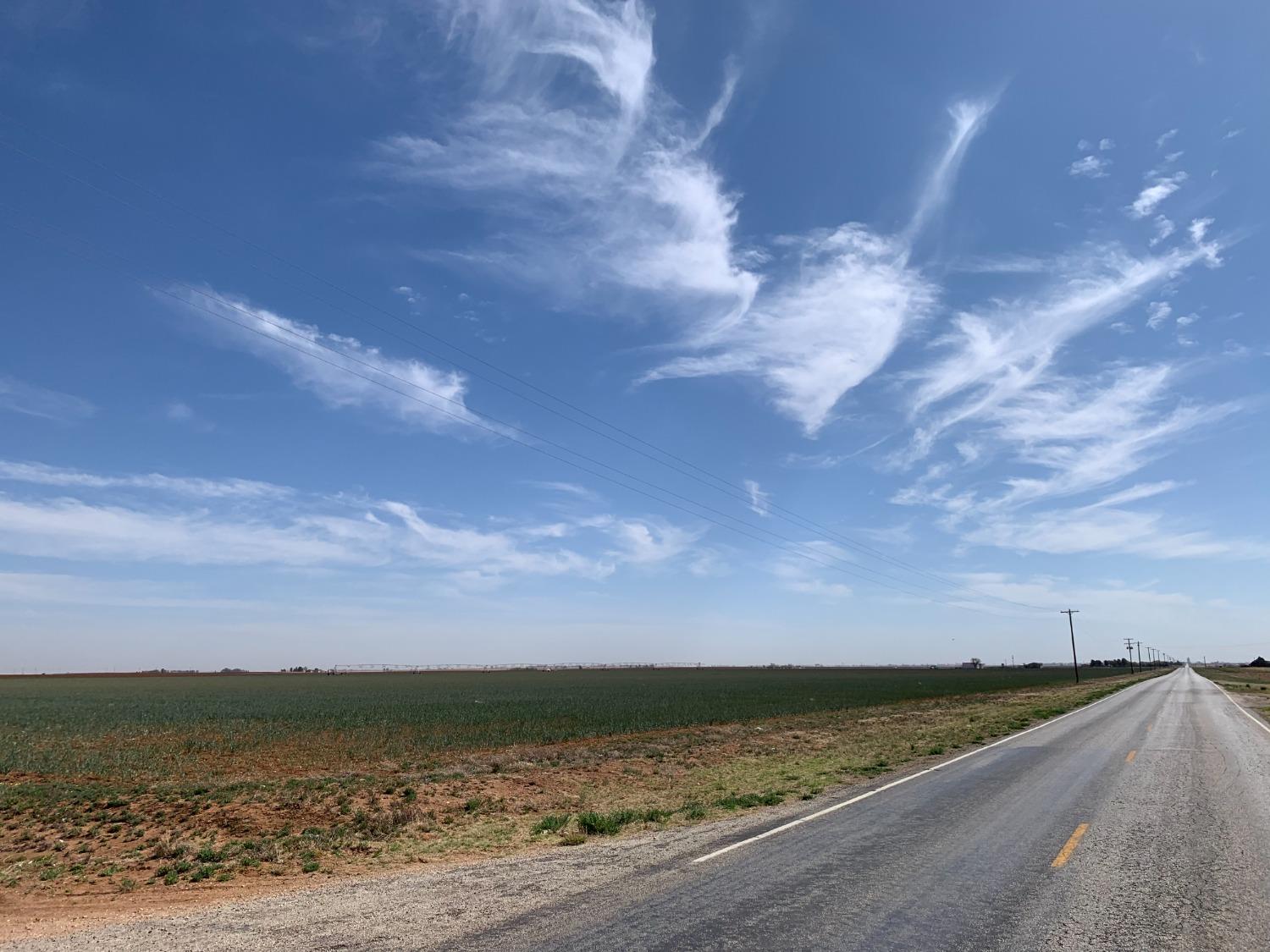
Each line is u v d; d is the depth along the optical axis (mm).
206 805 19000
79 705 63344
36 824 17422
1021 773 19469
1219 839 11758
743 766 24562
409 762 28484
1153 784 17109
